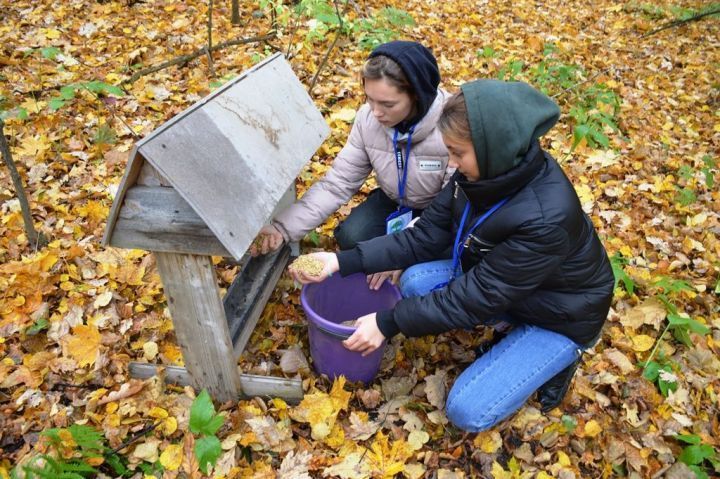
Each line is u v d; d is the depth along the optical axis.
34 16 4.34
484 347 2.30
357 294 2.33
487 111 1.46
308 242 2.76
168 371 2.02
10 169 2.31
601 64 5.29
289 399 2.01
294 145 1.80
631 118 4.33
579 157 3.75
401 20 4.58
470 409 1.86
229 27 4.61
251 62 4.12
